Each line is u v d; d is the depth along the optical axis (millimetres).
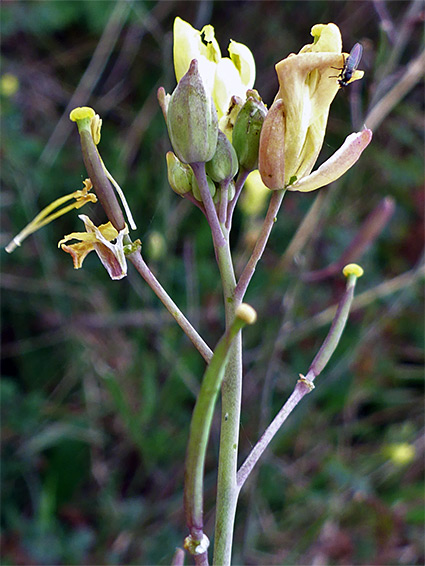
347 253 133
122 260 63
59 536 147
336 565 149
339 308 69
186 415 160
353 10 194
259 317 161
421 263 151
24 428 156
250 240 151
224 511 64
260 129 63
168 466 156
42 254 170
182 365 153
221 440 64
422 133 185
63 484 159
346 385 166
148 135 192
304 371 166
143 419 150
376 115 132
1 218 180
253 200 145
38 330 178
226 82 68
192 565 144
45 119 210
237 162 63
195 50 68
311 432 166
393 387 174
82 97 193
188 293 160
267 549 151
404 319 174
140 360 162
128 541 148
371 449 167
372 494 153
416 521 153
